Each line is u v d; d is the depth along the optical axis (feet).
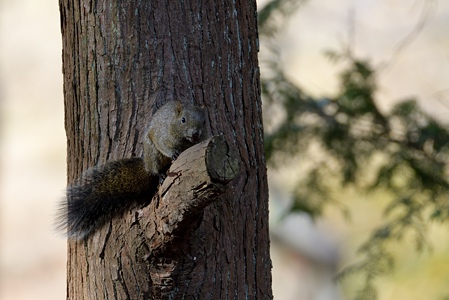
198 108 24.80
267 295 25.50
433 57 77.77
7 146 92.07
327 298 81.87
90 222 24.73
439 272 55.98
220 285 23.93
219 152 20.68
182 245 22.70
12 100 94.94
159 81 25.08
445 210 37.86
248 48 26.35
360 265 39.88
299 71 77.92
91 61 25.44
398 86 77.00
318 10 79.92
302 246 81.92
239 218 24.95
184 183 21.04
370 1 79.92
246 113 25.94
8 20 97.60
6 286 83.25
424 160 39.65
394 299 56.44
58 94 95.71
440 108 74.28
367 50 78.28
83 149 25.81
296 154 40.83
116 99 25.25
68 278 25.75
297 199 42.01
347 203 64.03
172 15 25.20
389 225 39.60
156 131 24.93
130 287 23.54
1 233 86.17
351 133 40.45
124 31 25.12
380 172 40.32
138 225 23.17
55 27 97.60
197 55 25.31
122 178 25.32
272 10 39.70
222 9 25.75
